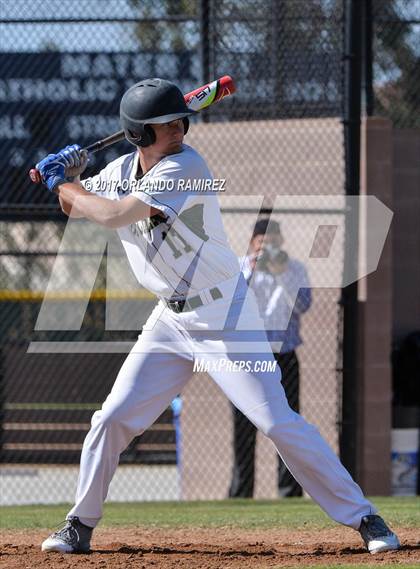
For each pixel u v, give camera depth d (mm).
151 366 13016
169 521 17875
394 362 28406
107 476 13234
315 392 25734
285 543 14992
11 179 27094
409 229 29672
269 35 25953
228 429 26062
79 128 27219
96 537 15875
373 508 13391
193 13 26859
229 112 26516
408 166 29500
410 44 28922
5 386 31438
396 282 29781
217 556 13477
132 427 13039
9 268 29781
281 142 26000
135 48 26875
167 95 12391
